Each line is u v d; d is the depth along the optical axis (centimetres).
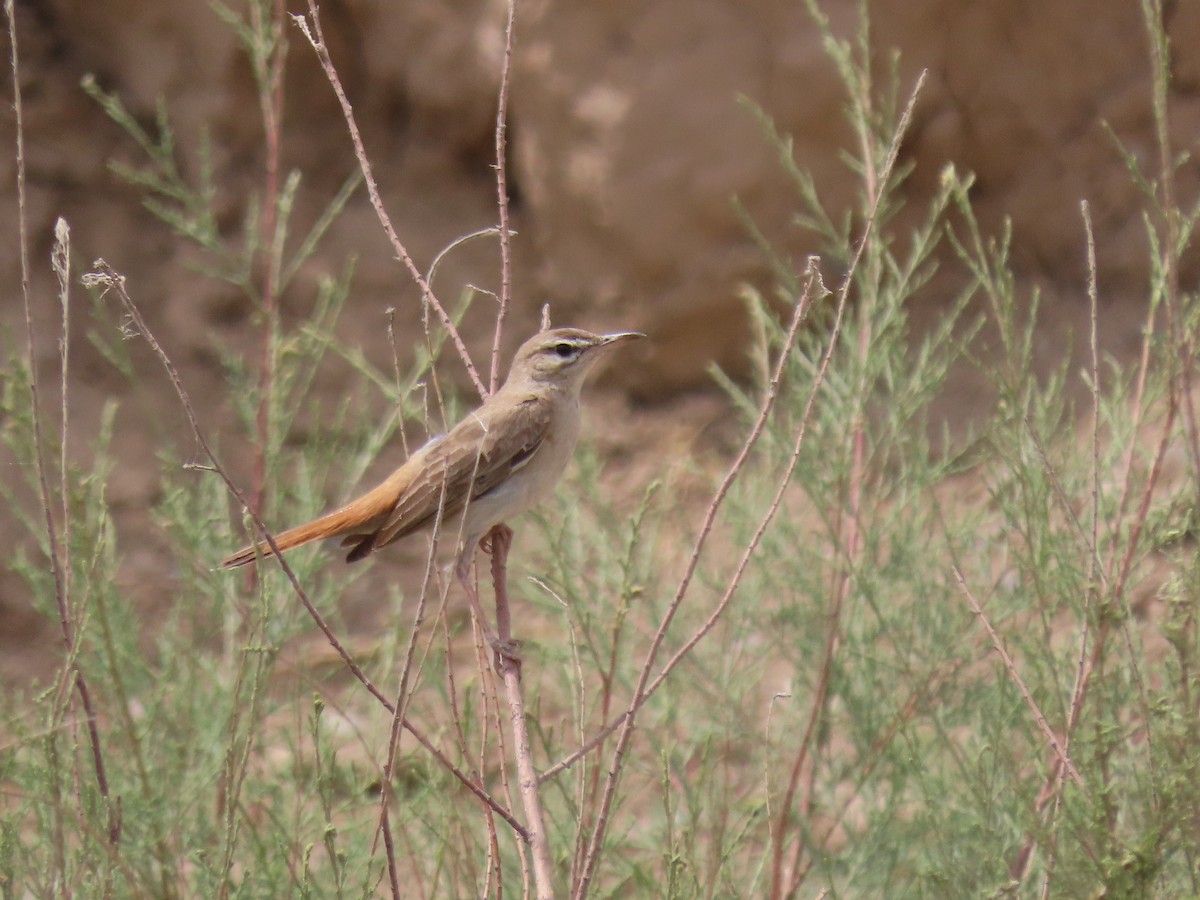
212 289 1800
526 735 711
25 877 793
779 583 1164
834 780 1077
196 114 1817
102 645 972
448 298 1809
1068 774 774
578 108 1675
